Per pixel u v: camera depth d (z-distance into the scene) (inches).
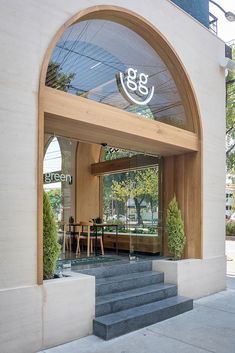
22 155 154.3
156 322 191.9
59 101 171.5
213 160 279.1
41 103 161.5
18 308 146.7
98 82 209.2
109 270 222.8
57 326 159.2
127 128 206.5
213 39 290.8
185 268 240.2
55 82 185.2
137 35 233.8
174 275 233.9
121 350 154.5
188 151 267.4
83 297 170.6
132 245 300.8
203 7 321.1
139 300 201.6
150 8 230.1
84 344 160.6
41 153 160.1
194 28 269.4
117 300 189.3
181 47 254.7
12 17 154.7
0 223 145.6
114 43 220.4
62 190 290.2
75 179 320.8
